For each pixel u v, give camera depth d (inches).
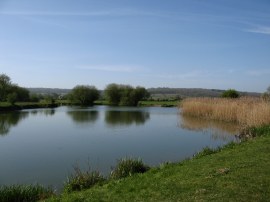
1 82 3196.4
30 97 3622.0
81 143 1010.1
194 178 399.5
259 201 304.8
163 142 1008.9
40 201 408.5
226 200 311.4
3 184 586.9
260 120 978.1
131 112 2391.7
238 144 650.8
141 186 394.6
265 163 441.1
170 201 326.0
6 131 1326.3
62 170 687.1
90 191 408.8
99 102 3850.9
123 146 946.1
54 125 1529.3
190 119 1660.9
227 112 1512.1
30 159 795.4
